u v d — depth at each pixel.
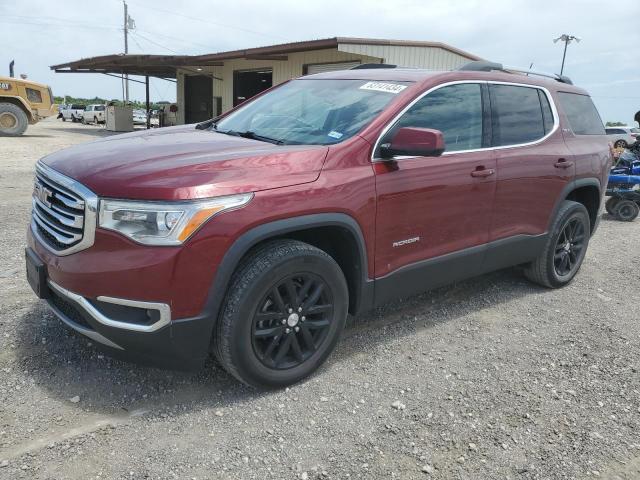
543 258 5.00
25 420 2.82
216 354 3.06
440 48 17.42
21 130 20.98
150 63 23.97
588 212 5.60
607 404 3.30
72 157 3.25
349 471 2.62
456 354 3.82
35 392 3.05
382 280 3.59
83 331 2.93
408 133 3.29
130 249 2.71
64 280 2.87
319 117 3.79
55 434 2.73
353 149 3.36
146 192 2.70
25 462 2.53
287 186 3.01
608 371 3.70
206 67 25.11
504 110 4.44
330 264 3.25
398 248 3.64
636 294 5.28
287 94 4.37
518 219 4.53
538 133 4.75
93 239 2.77
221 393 3.18
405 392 3.30
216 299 2.84
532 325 4.39
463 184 3.95
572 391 3.42
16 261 5.11
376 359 3.68
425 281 3.92
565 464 2.75
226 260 2.82
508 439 2.92
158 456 2.63
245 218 2.84
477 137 4.17
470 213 4.07
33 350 3.47
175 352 2.86
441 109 3.92
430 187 3.72
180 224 2.69
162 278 2.70
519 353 3.90
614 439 2.96
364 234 3.39
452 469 2.67
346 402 3.16
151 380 3.25
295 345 3.23
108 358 3.43
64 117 46.12
